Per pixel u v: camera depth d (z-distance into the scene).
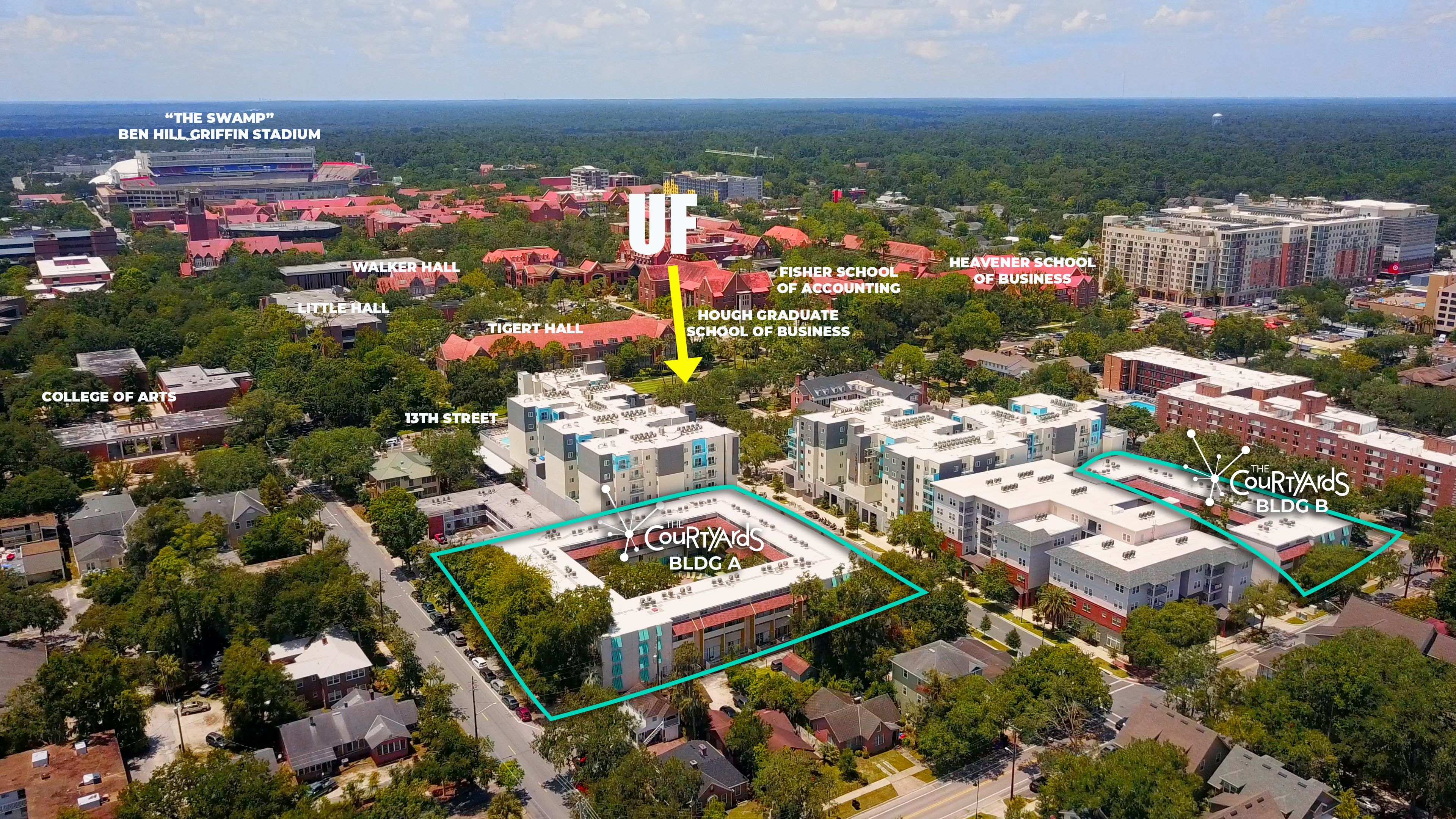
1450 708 186.38
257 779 175.62
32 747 198.00
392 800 177.62
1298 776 180.88
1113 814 170.62
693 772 184.50
